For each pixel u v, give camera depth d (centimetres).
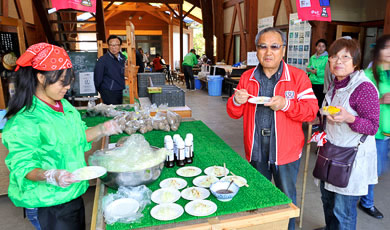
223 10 1248
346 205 175
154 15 1923
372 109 159
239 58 1128
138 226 117
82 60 516
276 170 189
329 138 178
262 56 174
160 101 362
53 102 127
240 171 172
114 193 145
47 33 667
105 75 397
